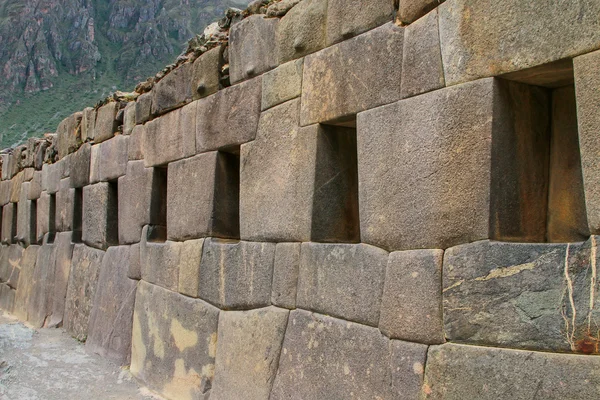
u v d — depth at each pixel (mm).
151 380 5953
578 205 3137
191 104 5766
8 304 11688
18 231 11703
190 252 5586
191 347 5395
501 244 3004
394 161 3545
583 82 2734
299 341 4168
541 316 2822
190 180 5707
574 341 2709
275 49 4668
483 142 3111
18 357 6871
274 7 4727
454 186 3211
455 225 3193
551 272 2809
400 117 3527
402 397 3357
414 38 3488
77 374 6406
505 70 3047
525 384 2838
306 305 4160
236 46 5133
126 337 6684
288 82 4496
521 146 3195
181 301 5641
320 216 4207
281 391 4266
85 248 8406
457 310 3145
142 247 6566
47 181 10219
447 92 3275
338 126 4270
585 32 2725
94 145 8289
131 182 7020
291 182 4391
